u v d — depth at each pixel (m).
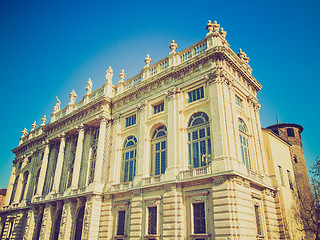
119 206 26.92
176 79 26.81
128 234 24.64
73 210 30.59
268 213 23.28
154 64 30.05
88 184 31.81
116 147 30.09
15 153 51.97
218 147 21.25
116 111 32.41
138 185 25.50
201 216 20.56
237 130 22.95
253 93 29.45
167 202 22.25
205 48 25.88
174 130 24.66
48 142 40.53
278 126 38.28
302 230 25.27
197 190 21.27
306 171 36.34
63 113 40.66
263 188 24.05
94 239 26.66
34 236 34.94
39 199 36.31
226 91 23.48
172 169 23.33
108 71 35.47
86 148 34.03
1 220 45.25
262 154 26.75
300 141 38.25
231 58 24.81
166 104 26.86
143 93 29.77
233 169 19.72
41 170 39.00
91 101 34.12
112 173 29.06
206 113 23.55
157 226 22.41
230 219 18.44
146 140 27.23
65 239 28.73
